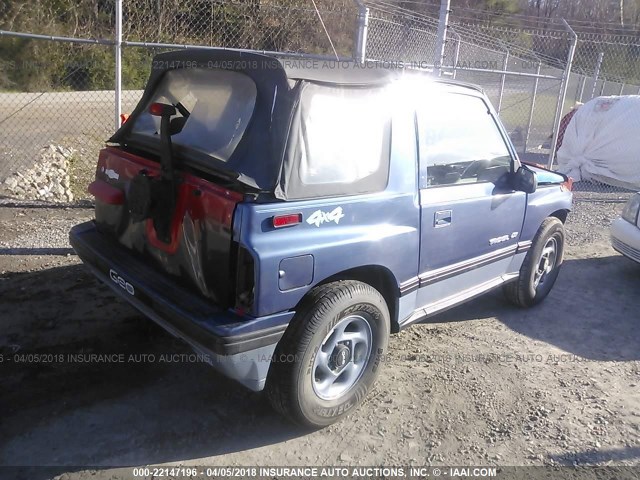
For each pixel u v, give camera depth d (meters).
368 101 3.39
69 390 3.54
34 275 5.13
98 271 3.68
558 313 5.29
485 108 4.36
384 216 3.41
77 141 12.05
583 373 4.22
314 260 3.04
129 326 4.32
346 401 3.42
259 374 3.00
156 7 12.83
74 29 17.86
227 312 2.96
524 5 29.20
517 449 3.32
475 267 4.30
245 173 2.90
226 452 3.15
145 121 3.82
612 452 3.34
